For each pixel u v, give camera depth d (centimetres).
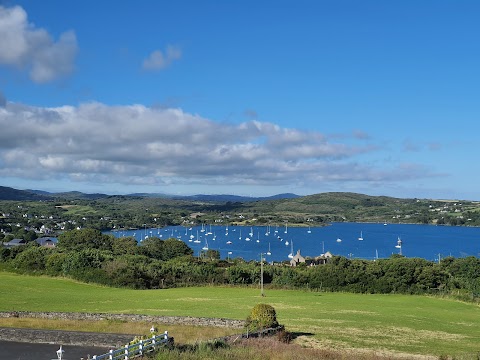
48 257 10531
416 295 9344
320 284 9819
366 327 5228
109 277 9488
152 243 15588
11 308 6022
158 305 6625
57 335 3297
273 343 3569
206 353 2898
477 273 10875
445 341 4588
